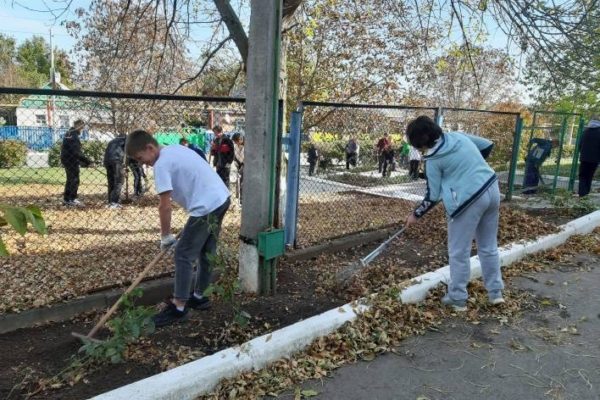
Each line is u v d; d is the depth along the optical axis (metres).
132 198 8.10
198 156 3.81
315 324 3.46
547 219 7.98
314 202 7.94
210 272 3.94
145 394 2.60
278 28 3.88
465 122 9.15
